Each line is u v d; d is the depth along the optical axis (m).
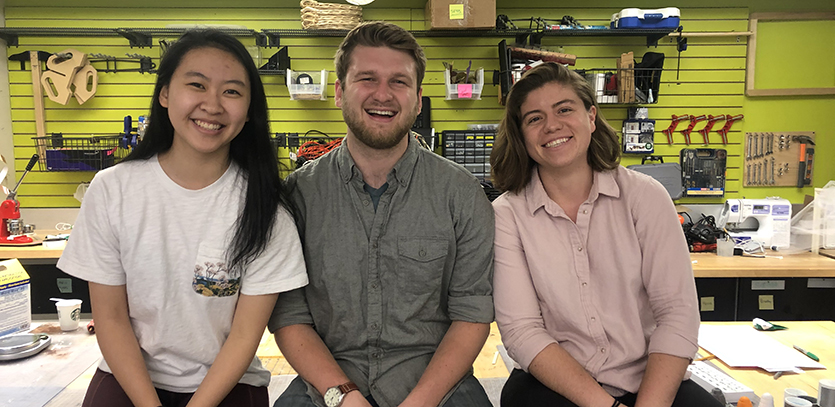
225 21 3.95
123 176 1.32
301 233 1.53
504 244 1.57
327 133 3.99
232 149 1.40
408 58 1.46
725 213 3.65
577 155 1.51
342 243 1.49
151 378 1.38
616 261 1.49
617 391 1.45
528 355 1.44
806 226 3.57
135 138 3.85
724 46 3.99
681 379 1.36
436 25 3.56
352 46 1.47
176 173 1.33
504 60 3.72
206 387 1.29
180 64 1.26
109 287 1.32
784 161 4.03
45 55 3.86
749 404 1.29
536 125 1.53
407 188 1.52
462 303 1.53
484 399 1.43
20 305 1.78
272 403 1.55
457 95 3.75
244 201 1.36
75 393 1.39
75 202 4.00
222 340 1.41
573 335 1.51
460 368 1.43
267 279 1.37
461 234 1.54
